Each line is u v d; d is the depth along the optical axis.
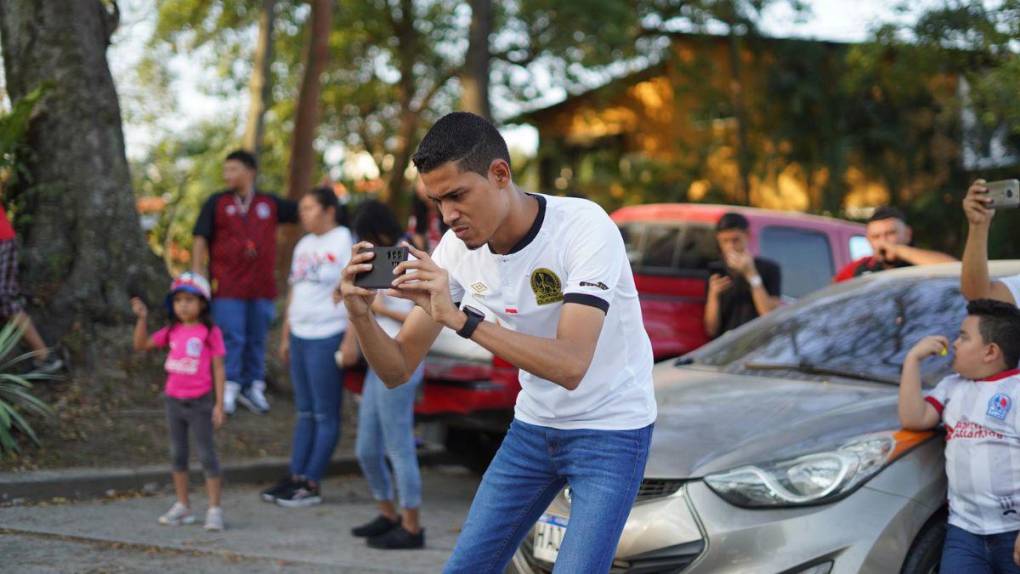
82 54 8.21
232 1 19.27
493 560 3.19
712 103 19.11
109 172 8.29
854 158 17.78
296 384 6.64
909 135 16.86
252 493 6.87
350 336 5.98
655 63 20.19
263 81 13.56
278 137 22.66
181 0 18.64
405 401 5.57
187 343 5.80
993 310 3.80
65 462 6.66
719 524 3.73
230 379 8.04
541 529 4.00
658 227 8.22
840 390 4.47
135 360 7.96
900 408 3.93
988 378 3.80
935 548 3.81
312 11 14.20
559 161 23.03
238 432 7.78
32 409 6.95
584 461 3.05
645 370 3.13
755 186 19.28
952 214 16.27
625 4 18.98
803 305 5.49
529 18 19.62
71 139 8.12
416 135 24.77
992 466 3.69
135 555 5.16
